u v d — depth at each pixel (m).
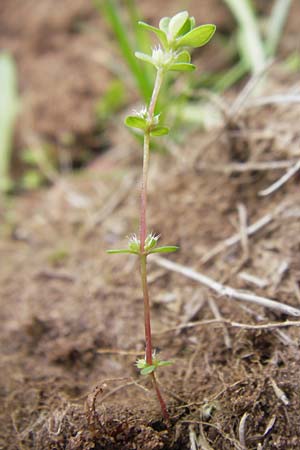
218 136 0.24
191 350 0.20
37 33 0.39
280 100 0.23
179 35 0.16
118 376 0.20
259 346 0.19
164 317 0.21
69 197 0.28
